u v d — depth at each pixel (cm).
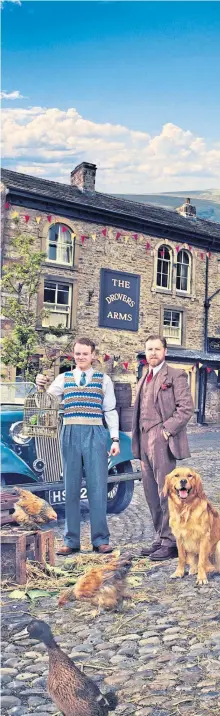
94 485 422
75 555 415
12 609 317
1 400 524
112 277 1395
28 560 376
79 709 194
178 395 407
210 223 1711
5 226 1204
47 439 478
